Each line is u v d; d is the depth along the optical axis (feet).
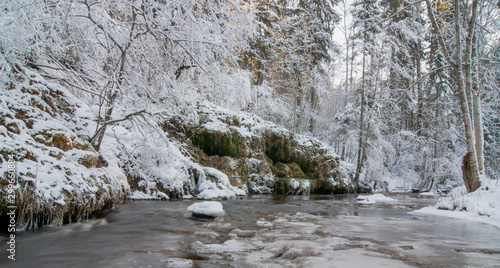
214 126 48.44
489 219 24.23
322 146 65.87
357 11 71.26
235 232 17.72
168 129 43.70
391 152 83.92
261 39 69.41
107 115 26.58
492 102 61.21
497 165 69.00
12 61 20.40
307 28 83.56
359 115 76.38
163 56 27.43
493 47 40.11
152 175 34.19
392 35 69.05
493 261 12.20
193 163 40.01
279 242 15.10
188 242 15.17
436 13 40.75
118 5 26.37
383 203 40.50
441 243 15.76
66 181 18.37
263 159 52.47
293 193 52.44
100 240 15.35
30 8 19.11
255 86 77.51
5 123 17.75
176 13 24.73
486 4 35.65
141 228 18.48
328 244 14.80
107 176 24.21
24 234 15.31
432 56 77.87
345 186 63.10
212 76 26.61
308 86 87.15
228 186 41.55
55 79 27.61
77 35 25.11
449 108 75.25
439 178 81.51
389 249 14.03
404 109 91.40
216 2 27.48
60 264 11.54
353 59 76.13
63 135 20.61
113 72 23.32
